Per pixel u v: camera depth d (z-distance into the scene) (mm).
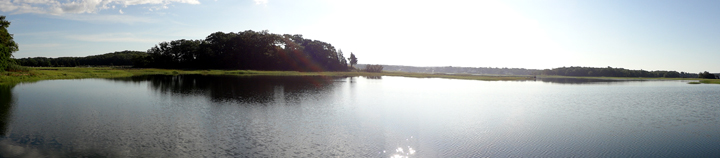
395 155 15023
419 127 20797
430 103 32719
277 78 72375
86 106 26531
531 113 27438
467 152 15695
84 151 14641
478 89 52688
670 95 47750
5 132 17562
